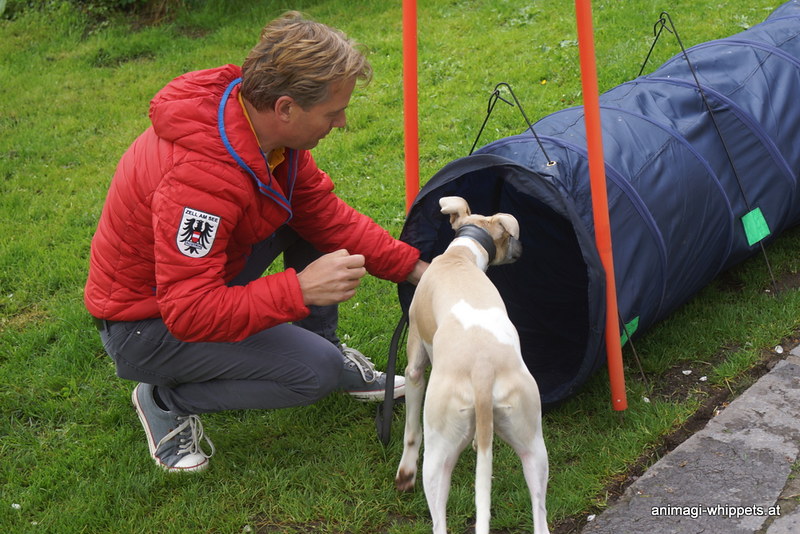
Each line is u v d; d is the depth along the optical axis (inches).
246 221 103.7
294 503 112.7
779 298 149.7
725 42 163.3
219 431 129.0
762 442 115.1
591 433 121.6
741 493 107.1
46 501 115.9
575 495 109.3
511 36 276.5
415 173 132.4
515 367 96.0
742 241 141.9
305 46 93.3
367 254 124.9
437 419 95.7
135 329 109.6
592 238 113.1
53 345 151.0
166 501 115.5
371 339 148.9
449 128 222.1
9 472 120.6
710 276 143.4
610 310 115.5
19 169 223.3
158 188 97.1
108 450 124.8
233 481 118.0
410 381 112.3
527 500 109.5
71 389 138.9
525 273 149.6
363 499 112.7
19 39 318.3
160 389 118.4
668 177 128.2
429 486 96.1
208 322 100.3
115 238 103.7
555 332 143.6
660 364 135.2
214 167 96.3
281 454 123.0
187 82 97.8
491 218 120.3
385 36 290.2
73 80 282.2
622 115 135.9
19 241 185.8
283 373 112.0
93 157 228.5
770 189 144.9
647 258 122.7
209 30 321.7
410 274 126.8
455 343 97.6
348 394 134.0
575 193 118.7
